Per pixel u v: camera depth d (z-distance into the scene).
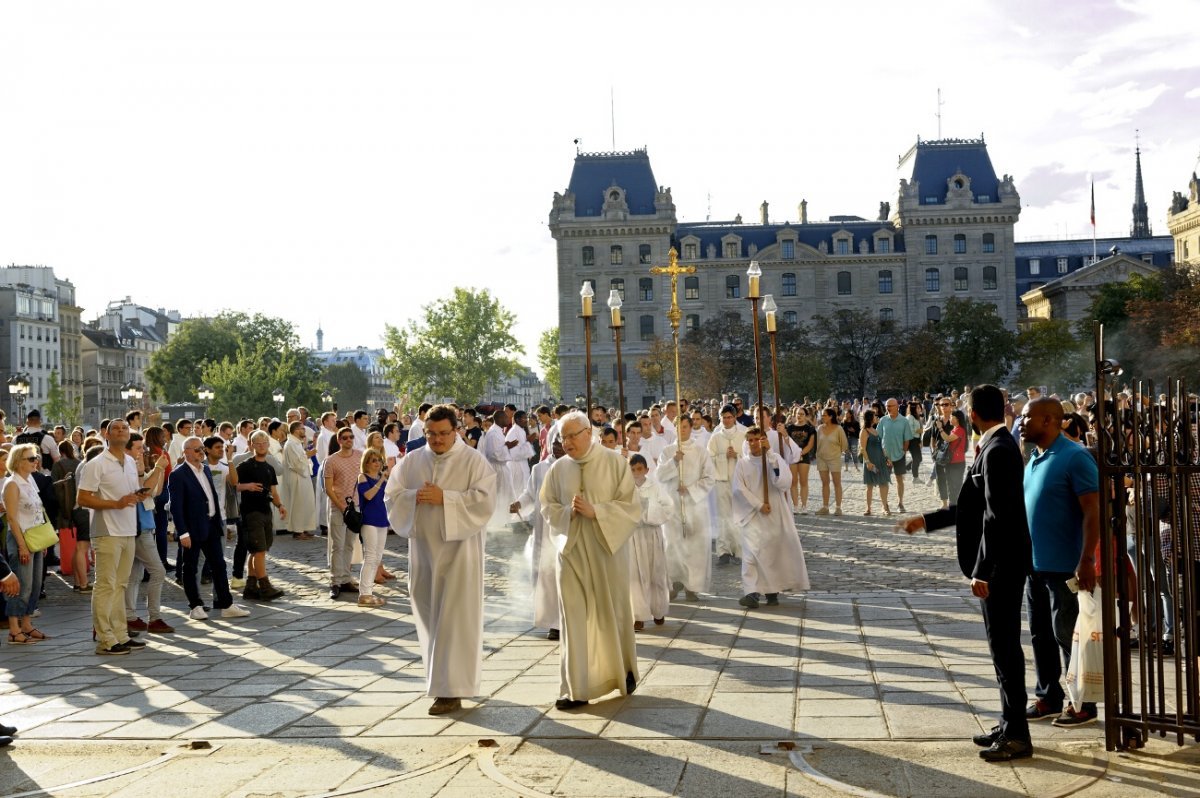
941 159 109.00
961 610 11.52
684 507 12.91
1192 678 6.34
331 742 7.21
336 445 21.00
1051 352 82.88
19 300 117.75
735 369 83.81
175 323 170.50
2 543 11.59
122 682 9.40
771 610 12.02
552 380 162.75
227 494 16.42
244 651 10.63
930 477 30.39
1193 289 61.31
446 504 8.01
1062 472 7.14
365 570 13.31
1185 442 6.32
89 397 138.25
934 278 107.25
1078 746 6.61
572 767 6.49
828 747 6.72
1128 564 7.16
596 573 8.10
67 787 6.45
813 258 106.75
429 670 8.07
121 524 10.90
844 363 90.12
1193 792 5.76
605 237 106.31
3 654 10.95
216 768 6.73
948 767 6.28
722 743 6.90
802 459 23.20
